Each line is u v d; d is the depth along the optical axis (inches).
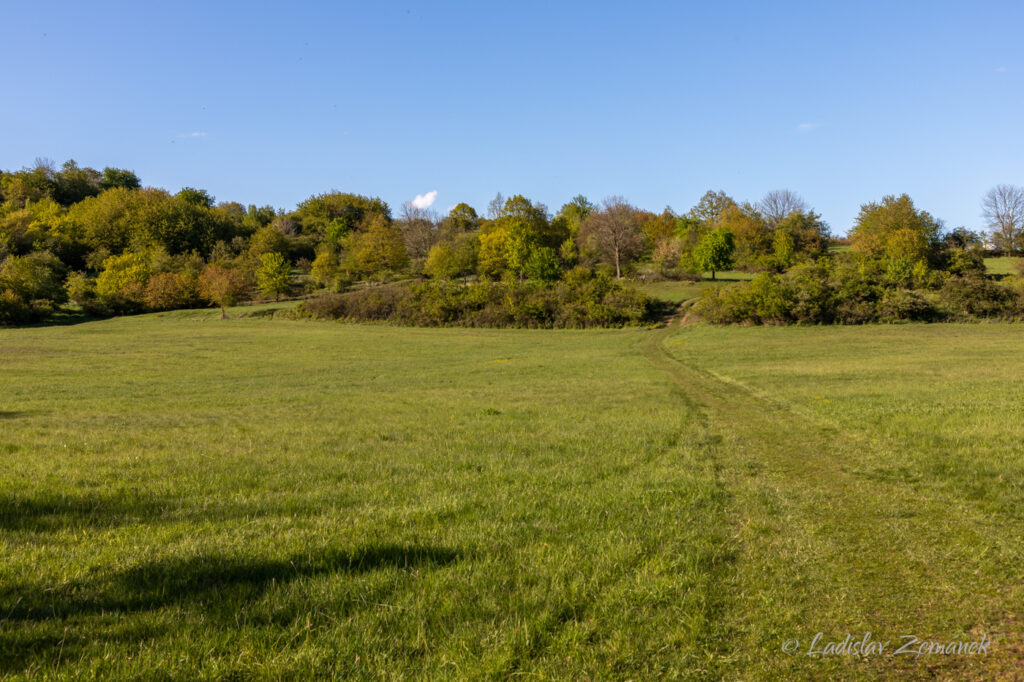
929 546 285.4
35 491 381.7
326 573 250.7
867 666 187.8
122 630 198.8
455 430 663.1
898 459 459.2
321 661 183.9
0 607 211.2
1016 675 179.8
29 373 1549.0
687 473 439.5
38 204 5994.1
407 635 202.2
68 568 250.1
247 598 227.0
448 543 290.5
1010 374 1031.6
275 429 685.3
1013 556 268.5
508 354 1952.5
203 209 6378.0
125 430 682.8
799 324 2605.8
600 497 374.0
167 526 315.3
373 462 490.9
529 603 224.4
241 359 1932.8
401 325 3201.3
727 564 270.1
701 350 1854.1
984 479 388.2
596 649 196.1
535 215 5585.6
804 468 456.1
